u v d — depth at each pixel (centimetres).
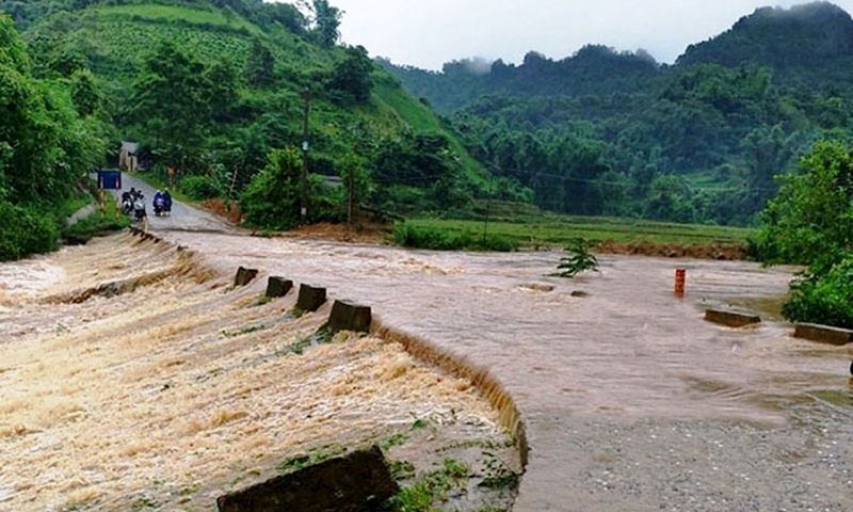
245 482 695
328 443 796
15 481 830
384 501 624
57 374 1321
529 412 845
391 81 9919
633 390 983
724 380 1069
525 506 602
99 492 758
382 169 5825
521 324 1516
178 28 10044
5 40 3675
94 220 3959
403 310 1589
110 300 2123
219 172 5900
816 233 2223
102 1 10731
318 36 12081
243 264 2361
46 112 3575
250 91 7844
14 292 2184
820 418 880
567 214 7031
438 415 880
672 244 4488
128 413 1052
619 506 607
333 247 3541
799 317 1728
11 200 3238
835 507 619
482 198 6612
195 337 1477
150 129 6531
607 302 2048
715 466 705
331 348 1263
